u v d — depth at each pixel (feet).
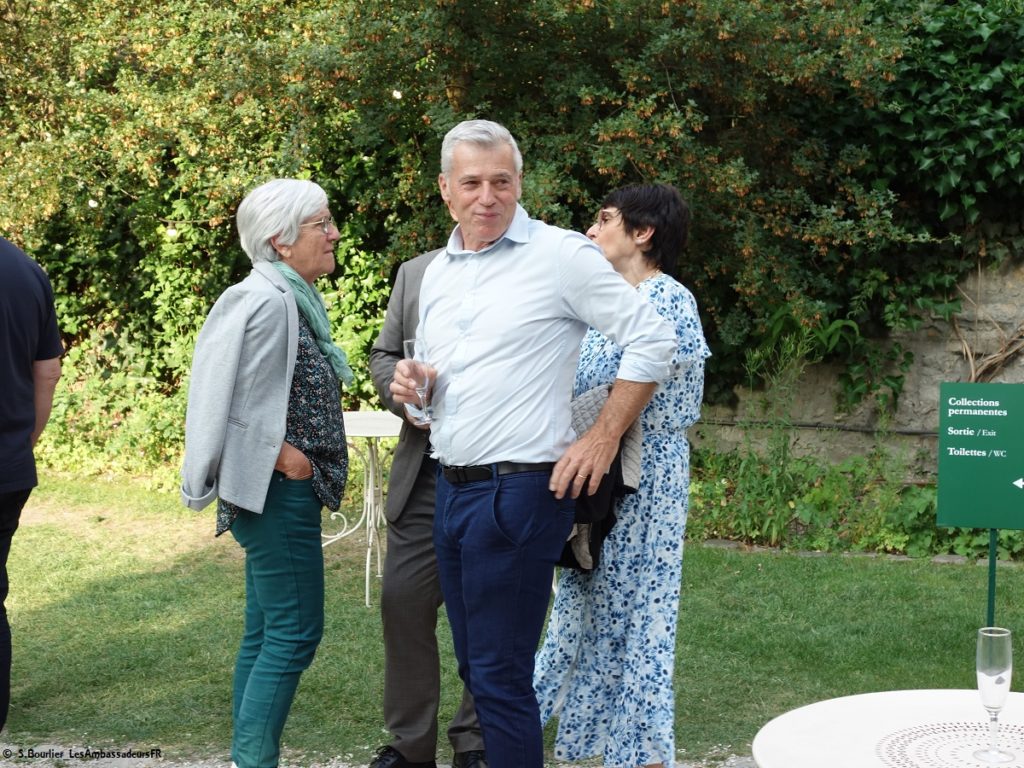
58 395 31.96
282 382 11.66
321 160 28.76
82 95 27.68
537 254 10.18
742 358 26.61
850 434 26.63
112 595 20.49
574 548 11.58
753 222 24.50
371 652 17.42
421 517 12.76
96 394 31.99
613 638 12.17
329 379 12.21
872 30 23.03
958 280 26.02
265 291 11.68
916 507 23.31
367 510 20.07
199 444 11.44
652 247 12.11
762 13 22.67
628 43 24.40
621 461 11.45
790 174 25.67
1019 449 14.88
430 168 25.77
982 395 14.97
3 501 12.94
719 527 24.21
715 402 27.20
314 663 16.96
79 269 33.14
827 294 26.27
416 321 12.84
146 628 18.71
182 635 18.29
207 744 14.33
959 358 26.13
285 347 11.67
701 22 22.54
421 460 12.74
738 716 14.90
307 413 11.95
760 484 24.27
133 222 31.53
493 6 23.45
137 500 27.91
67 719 15.07
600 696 12.33
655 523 11.89
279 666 11.87
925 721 9.11
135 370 32.42
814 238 24.41
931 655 16.93
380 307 29.53
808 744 8.65
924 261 26.02
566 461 10.15
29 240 29.40
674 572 11.98
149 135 27.32
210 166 27.73
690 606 19.34
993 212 25.44
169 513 26.76
